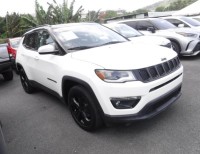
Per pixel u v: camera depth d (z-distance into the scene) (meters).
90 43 4.22
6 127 4.25
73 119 4.20
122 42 4.39
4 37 24.91
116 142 3.33
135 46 3.92
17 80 7.91
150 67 3.17
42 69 4.54
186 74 6.30
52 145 3.47
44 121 4.29
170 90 3.43
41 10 20.83
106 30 4.89
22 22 23.94
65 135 3.70
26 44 5.64
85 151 3.22
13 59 7.98
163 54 3.55
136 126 3.66
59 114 4.51
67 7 20.75
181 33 7.95
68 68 3.60
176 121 3.70
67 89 3.98
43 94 5.89
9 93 6.41
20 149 3.48
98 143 3.36
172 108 4.16
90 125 3.54
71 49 4.00
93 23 5.12
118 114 3.10
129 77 3.03
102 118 3.32
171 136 3.31
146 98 3.07
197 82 5.51
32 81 5.34
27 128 4.11
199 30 8.24
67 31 4.45
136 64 3.12
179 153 2.94
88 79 3.23
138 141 3.29
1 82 7.89
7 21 24.86
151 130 3.52
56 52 4.05
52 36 4.32
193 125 3.54
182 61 7.97
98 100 3.20
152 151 3.03
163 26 8.80
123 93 3.01
